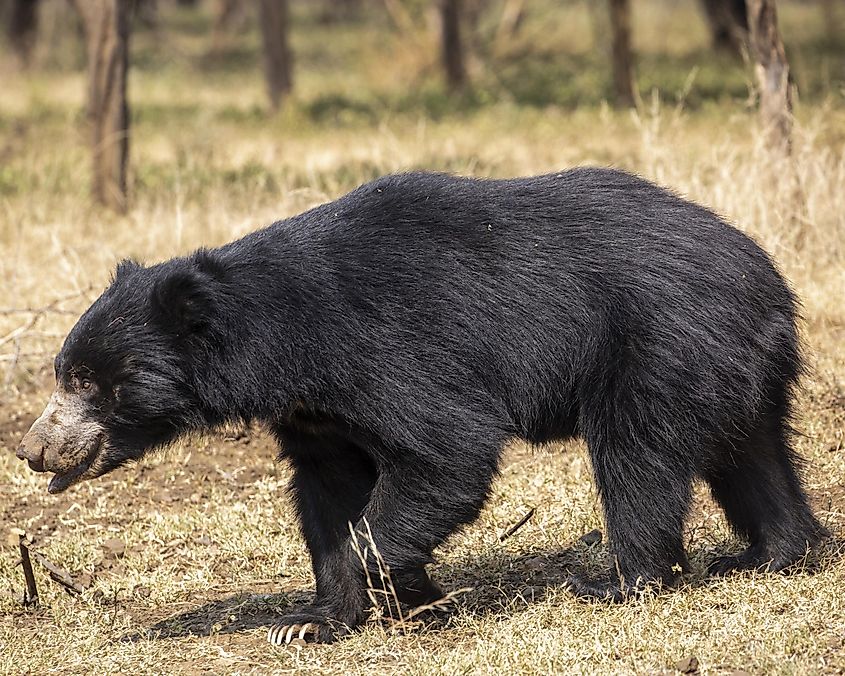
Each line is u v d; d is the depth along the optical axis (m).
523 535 11.27
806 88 32.59
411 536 9.05
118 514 12.50
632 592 9.46
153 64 60.06
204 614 10.33
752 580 9.44
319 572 9.80
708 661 8.21
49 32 56.72
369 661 8.95
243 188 21.77
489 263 9.23
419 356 8.98
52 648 9.56
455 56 44.69
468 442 8.98
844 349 14.13
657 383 9.20
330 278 9.08
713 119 29.66
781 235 15.52
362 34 71.88
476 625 9.33
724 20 47.69
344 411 9.01
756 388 9.45
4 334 16.16
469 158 24.78
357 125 35.66
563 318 9.25
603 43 50.94
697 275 9.27
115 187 22.28
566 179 9.69
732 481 10.07
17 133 32.00
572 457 12.80
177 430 9.23
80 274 16.86
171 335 8.95
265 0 39.09
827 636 8.41
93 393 9.03
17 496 12.87
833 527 10.65
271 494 12.73
